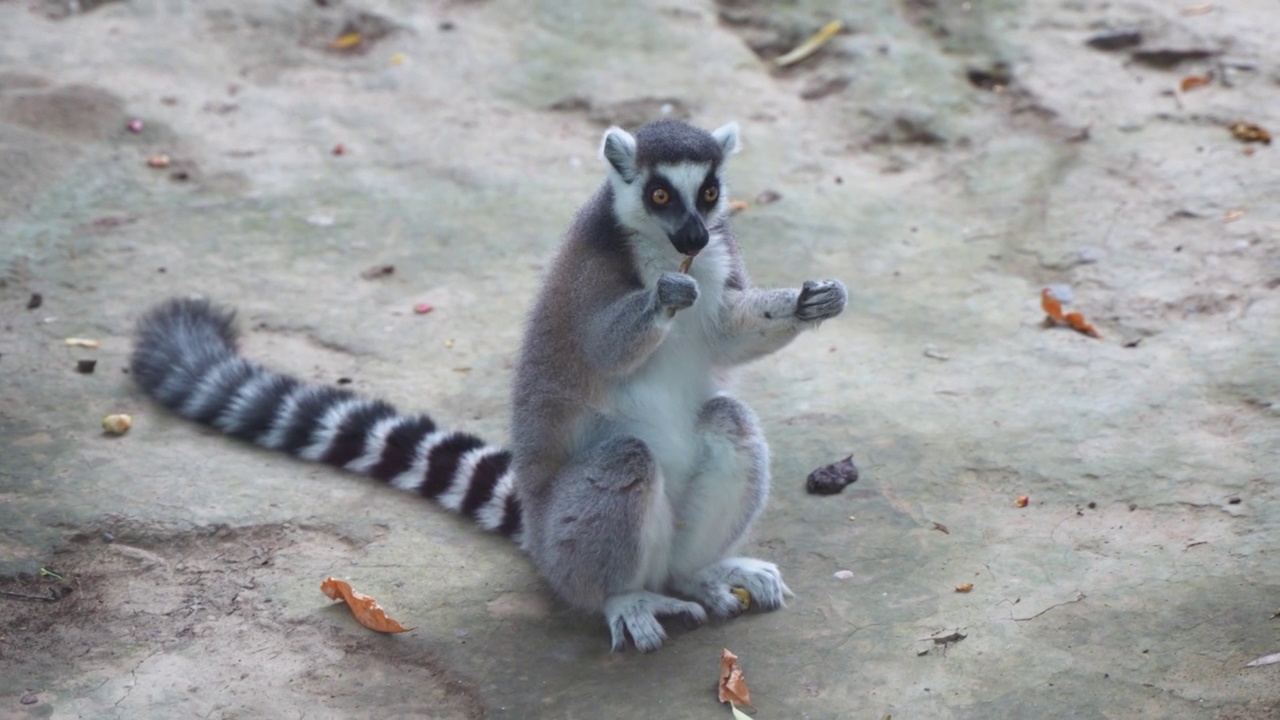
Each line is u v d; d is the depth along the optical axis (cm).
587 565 888
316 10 1931
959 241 1466
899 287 1379
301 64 1839
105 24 1878
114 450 1104
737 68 1830
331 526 1025
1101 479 1041
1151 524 984
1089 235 1431
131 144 1620
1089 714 798
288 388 1144
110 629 905
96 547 985
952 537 989
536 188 1577
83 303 1318
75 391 1181
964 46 1828
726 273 945
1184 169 1520
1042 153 1603
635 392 923
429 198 1550
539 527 925
